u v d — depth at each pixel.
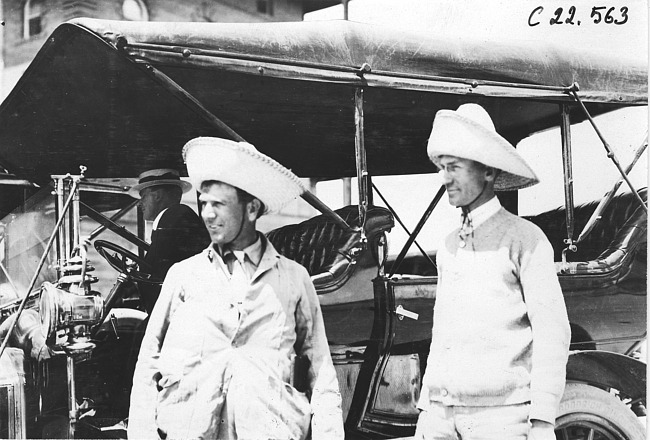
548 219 2.79
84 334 2.49
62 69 2.45
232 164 2.43
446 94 2.68
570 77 2.79
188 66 2.43
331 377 2.51
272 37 2.52
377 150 2.75
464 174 2.54
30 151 2.59
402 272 2.71
